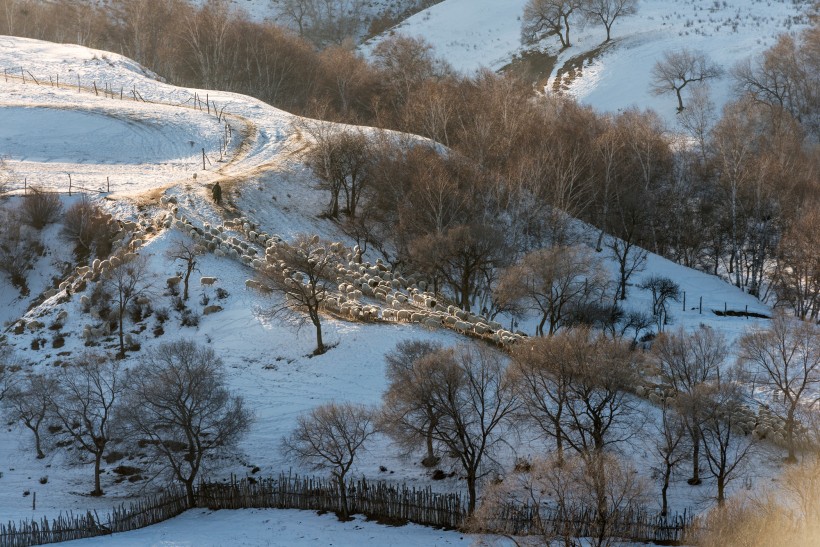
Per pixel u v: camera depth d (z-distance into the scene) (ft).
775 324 224.94
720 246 367.66
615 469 141.69
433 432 172.55
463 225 276.21
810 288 328.29
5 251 260.62
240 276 252.21
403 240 293.64
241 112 423.64
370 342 220.84
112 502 166.91
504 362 203.62
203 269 250.98
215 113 411.75
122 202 284.82
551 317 245.04
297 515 160.45
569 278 251.80
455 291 274.77
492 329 234.79
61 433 189.57
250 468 177.99
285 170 346.33
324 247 294.87
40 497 168.14
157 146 363.56
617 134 386.73
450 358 168.86
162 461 174.60
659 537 146.30
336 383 206.80
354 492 164.04
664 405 188.24
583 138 387.34
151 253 253.85
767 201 365.61
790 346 213.05
